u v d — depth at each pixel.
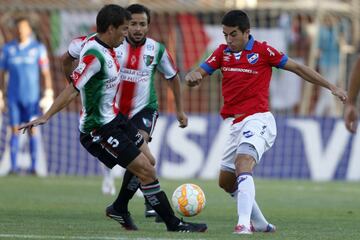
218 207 44.22
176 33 71.62
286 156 68.06
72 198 47.50
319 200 49.56
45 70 65.06
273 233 31.38
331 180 67.06
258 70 31.69
